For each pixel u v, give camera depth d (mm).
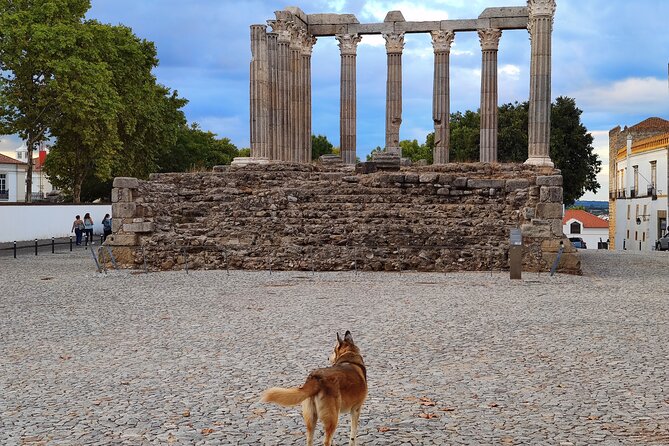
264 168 39438
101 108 59625
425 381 12047
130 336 16172
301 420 9930
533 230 31422
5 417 10086
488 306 20688
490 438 9094
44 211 61219
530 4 40812
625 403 10664
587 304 21156
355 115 52344
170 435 9258
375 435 9250
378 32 51438
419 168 38875
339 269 31391
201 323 17844
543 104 40500
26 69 58094
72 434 9320
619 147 92688
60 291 24438
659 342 15312
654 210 77125
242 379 12188
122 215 33156
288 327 17203
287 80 48562
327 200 34812
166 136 79312
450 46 50188
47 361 13711
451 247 31812
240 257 32188
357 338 15797
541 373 12594
